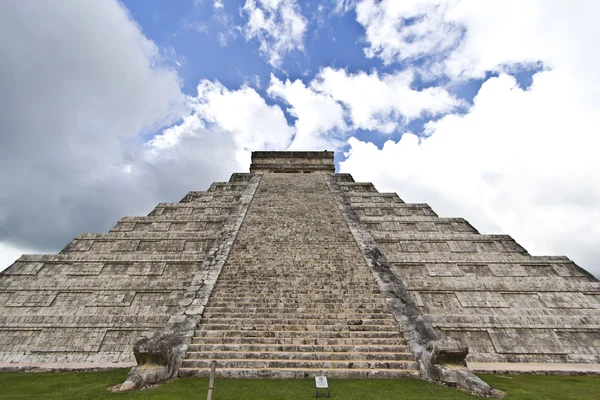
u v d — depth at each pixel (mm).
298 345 9008
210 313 10484
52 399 6633
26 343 11500
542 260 14836
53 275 14016
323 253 14281
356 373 8078
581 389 7734
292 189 22000
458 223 17969
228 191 22062
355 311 10695
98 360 11031
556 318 12258
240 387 7191
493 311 12781
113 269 14383
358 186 23250
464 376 7332
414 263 14898
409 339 9227
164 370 7738
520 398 6934
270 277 12477
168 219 17766
